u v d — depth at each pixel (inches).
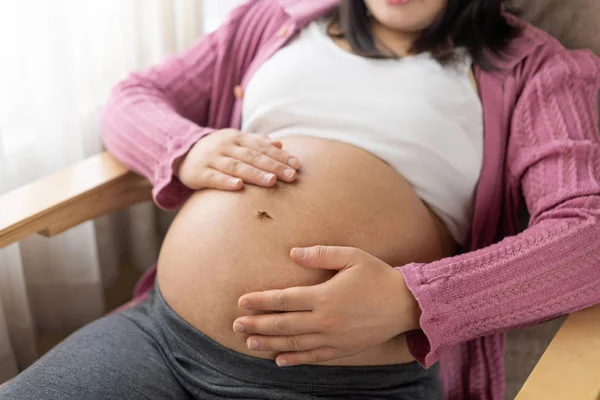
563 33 39.7
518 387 43.5
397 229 33.2
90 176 37.4
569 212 31.1
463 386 38.4
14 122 40.8
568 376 26.8
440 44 37.0
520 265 29.7
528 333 42.7
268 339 29.4
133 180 38.9
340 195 33.0
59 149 42.5
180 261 33.5
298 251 30.0
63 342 33.5
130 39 45.1
